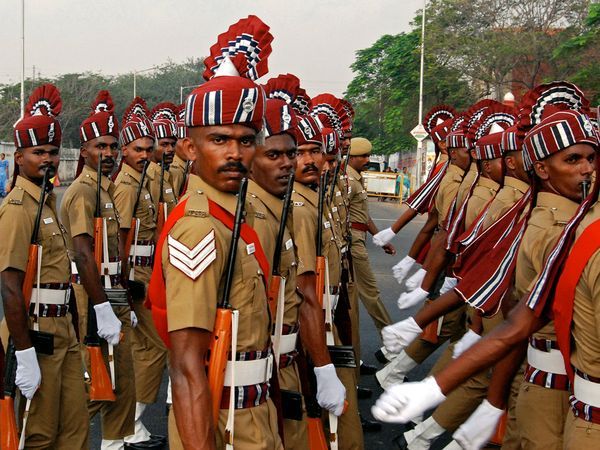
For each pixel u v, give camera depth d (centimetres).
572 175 338
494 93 3238
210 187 281
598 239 276
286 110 376
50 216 428
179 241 266
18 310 397
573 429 296
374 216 2533
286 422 364
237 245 271
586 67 2578
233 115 275
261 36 317
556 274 288
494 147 551
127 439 561
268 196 379
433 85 3472
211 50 320
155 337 585
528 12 2906
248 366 282
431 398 271
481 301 441
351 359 421
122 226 626
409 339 460
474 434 349
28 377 397
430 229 724
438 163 784
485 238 483
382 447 557
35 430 415
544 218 344
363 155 788
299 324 378
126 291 530
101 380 498
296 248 375
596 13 2522
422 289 573
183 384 258
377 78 4581
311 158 451
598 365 285
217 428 276
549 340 348
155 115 881
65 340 428
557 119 339
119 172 654
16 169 427
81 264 498
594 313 280
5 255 399
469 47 3009
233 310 270
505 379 352
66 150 4722
